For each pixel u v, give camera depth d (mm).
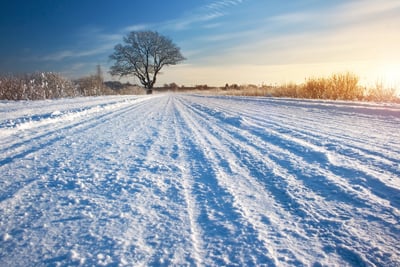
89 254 1627
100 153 4230
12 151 4406
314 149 3988
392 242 1696
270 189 2625
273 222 1985
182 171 3260
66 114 8844
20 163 3682
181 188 2701
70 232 1889
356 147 4039
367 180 2723
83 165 3557
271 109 10625
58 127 6977
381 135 4926
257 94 25375
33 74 22703
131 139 5398
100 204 2344
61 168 3426
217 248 1677
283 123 6758
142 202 2377
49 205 2334
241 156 3877
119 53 58531
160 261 1549
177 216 2109
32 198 2488
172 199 2438
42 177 3074
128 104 16516
